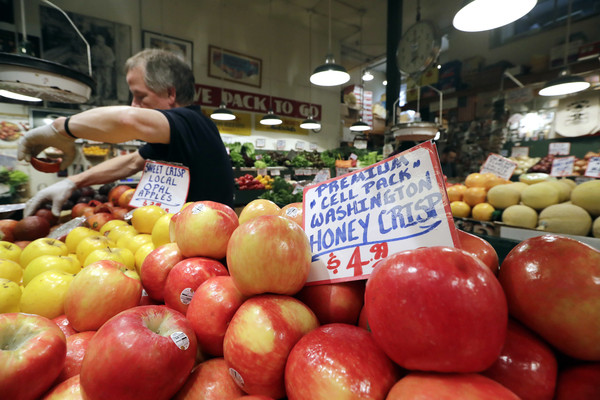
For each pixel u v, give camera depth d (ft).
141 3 17.48
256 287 1.67
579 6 15.69
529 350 1.31
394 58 14.56
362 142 26.03
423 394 1.04
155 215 3.53
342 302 1.86
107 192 7.61
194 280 2.06
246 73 22.26
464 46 21.11
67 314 2.06
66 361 1.79
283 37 23.79
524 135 15.40
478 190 7.52
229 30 21.21
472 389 1.03
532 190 6.56
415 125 9.39
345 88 28.78
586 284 1.27
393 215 1.97
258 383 1.47
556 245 1.43
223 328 1.76
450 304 1.06
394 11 14.48
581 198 5.91
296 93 24.95
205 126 5.19
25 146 4.47
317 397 1.21
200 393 1.60
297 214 2.55
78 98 5.50
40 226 4.32
